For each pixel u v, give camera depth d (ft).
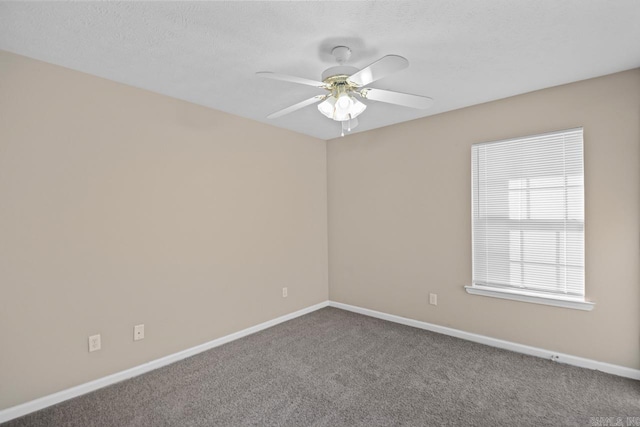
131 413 6.78
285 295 12.60
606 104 8.11
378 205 12.80
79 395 7.44
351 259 13.74
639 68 7.70
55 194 7.14
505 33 6.13
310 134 13.56
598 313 8.29
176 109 9.34
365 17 5.57
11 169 6.58
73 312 7.40
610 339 8.16
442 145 11.02
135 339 8.42
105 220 7.90
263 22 5.68
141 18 5.50
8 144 6.55
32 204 6.84
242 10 5.32
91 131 7.69
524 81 8.43
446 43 6.47
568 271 8.68
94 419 6.57
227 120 10.65
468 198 10.48
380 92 6.48
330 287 14.52
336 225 14.28
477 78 8.21
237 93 9.00
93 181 7.71
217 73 7.72
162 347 8.96
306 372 8.50
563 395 7.28
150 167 8.75
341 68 6.06
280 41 6.32
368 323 12.22
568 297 8.68
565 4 5.27
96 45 6.40
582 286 8.48
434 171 11.22
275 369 8.67
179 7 5.20
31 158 6.83
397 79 8.24
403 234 12.09
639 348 7.80
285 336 11.01
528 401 7.09
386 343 10.32
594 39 6.37
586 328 8.46
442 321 11.14
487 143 9.96
